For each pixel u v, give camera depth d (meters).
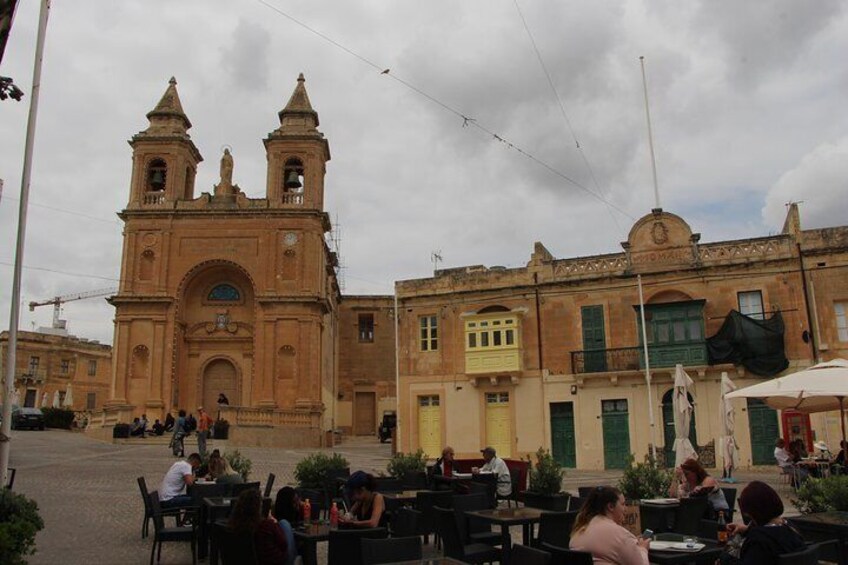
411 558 7.78
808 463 20.58
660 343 30.39
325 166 50.12
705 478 12.22
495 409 33.06
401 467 18.56
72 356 74.44
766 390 15.97
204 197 46.94
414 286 35.34
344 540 8.44
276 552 8.34
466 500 11.39
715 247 30.56
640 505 10.96
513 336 32.53
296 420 41.09
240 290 47.25
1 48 6.93
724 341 29.00
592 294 32.06
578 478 25.98
